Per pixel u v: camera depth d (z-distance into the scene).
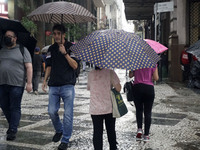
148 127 5.03
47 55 4.73
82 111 7.66
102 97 3.80
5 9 17.45
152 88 4.97
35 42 5.17
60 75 4.57
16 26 4.89
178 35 16.08
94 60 3.45
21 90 5.02
